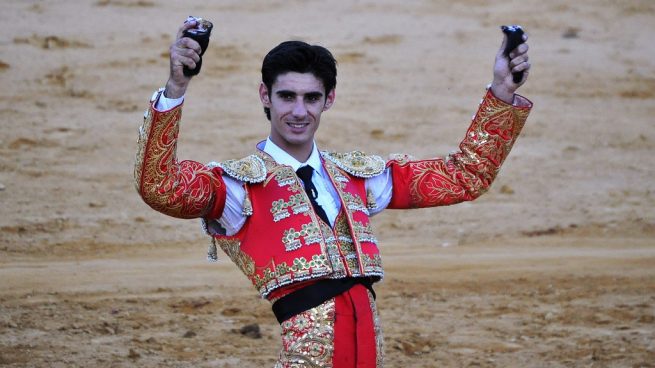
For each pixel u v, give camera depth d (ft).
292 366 32.24
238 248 33.60
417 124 126.41
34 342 58.65
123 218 93.61
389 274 78.89
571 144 123.85
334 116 126.52
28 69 131.23
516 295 73.51
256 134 119.55
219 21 157.28
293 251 32.53
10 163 104.73
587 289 75.36
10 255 81.92
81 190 99.76
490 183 36.06
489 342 61.82
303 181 33.86
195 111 124.88
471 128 35.78
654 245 91.97
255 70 139.74
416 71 144.56
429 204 35.94
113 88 128.88
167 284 74.02
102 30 147.54
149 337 60.85
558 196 106.93
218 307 68.39
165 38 147.02
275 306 33.12
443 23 164.76
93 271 77.41
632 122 132.77
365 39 154.92
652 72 150.71
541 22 167.84
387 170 35.83
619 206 104.73
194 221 94.32
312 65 33.35
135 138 114.93
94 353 57.11
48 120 117.39
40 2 156.15
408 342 60.85
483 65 148.66
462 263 83.10
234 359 57.21
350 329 32.73
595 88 143.43
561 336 63.31
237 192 33.22
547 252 88.07
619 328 65.16
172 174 31.94
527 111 35.45
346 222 33.81
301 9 166.50
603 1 177.99
